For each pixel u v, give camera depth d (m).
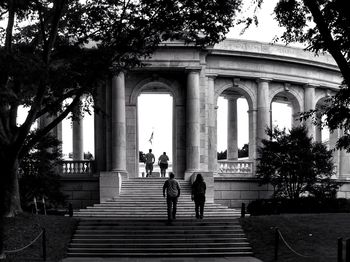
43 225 27.12
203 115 43.47
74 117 28.03
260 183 39.25
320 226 27.95
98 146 43.16
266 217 29.92
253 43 46.84
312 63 49.50
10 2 21.58
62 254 24.66
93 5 26.55
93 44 41.56
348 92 20.38
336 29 19.55
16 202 27.75
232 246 26.22
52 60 24.67
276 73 48.03
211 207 36.75
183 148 43.75
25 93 24.97
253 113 47.22
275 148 38.00
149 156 46.59
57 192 35.38
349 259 16.56
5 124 25.80
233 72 46.25
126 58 26.88
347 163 54.31
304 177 37.44
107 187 38.66
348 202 38.47
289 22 20.94
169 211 28.39
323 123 23.48
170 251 25.45
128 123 44.00
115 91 41.88
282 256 23.56
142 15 25.34
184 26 25.91
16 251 22.61
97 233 27.14
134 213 34.59
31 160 34.41
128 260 23.59
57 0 22.84
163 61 42.59
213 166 44.72
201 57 43.91
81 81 24.66
